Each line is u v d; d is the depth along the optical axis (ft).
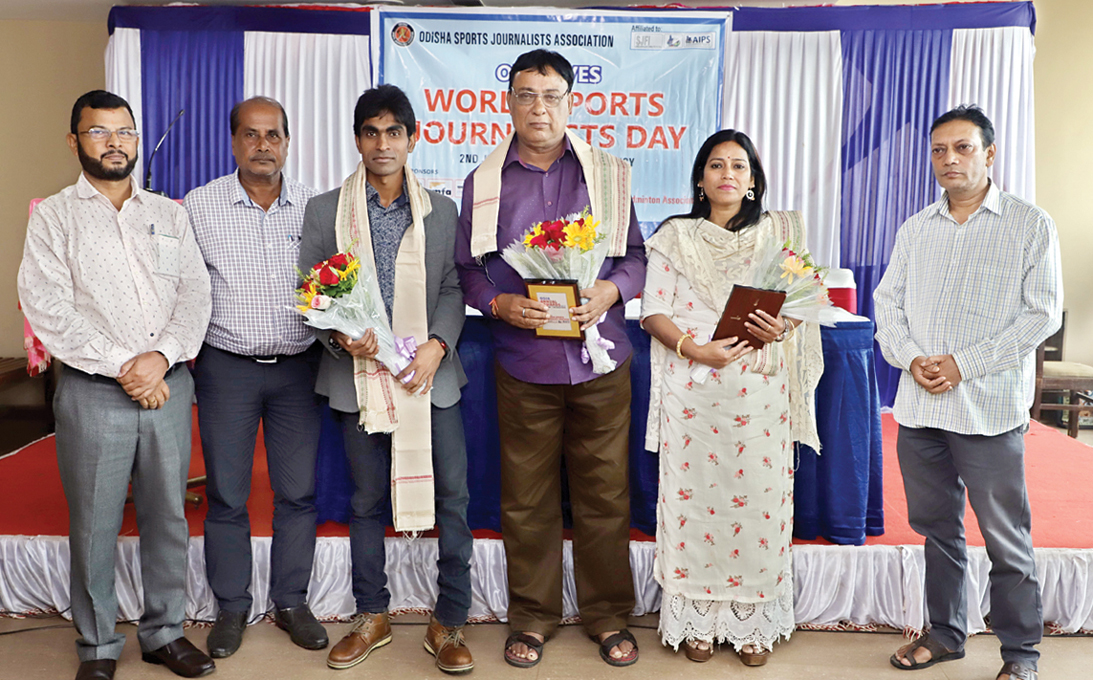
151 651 7.73
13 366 16.87
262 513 9.49
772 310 7.04
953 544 7.59
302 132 17.57
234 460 7.98
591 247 6.72
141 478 7.38
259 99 7.72
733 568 7.68
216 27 17.24
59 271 6.97
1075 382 16.12
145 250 7.19
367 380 7.51
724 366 7.38
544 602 8.06
